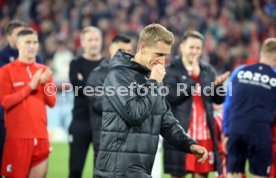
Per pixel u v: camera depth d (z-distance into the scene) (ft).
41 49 136.36
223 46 131.64
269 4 153.89
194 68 55.77
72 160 62.08
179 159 55.16
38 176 51.93
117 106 37.99
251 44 133.80
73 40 137.18
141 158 38.22
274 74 56.70
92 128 56.90
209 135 56.08
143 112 37.52
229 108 58.18
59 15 147.13
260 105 56.24
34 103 51.93
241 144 56.80
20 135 51.39
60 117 111.55
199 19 140.87
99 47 63.67
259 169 56.39
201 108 56.13
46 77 51.34
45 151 52.16
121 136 38.22
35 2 150.51
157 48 38.63
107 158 38.37
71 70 63.52
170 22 140.87
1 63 58.80
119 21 140.26
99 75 55.93
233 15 149.07
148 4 147.64
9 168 51.65
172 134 40.16
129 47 57.16
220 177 55.21
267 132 56.13
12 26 58.80
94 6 143.74
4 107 51.70
